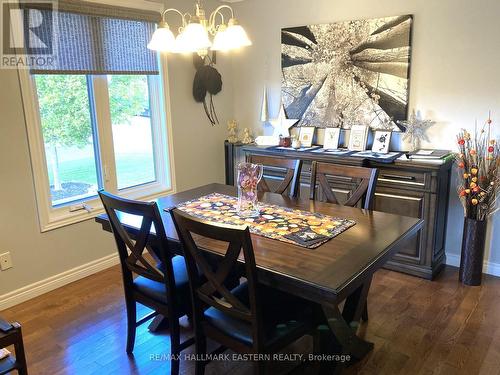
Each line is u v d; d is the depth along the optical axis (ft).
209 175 14.30
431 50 10.53
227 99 14.47
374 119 11.65
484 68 9.91
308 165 11.60
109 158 11.23
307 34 12.35
